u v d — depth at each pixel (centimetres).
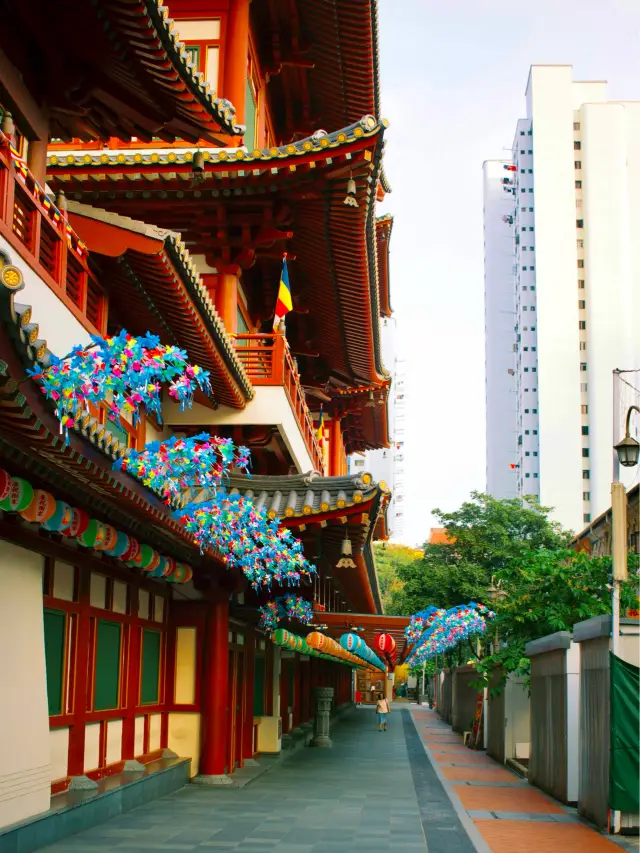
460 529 4738
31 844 1070
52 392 757
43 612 1208
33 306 1154
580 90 9719
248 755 2266
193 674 1811
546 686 1975
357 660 3516
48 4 1062
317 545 1741
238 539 1416
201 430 1983
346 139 1738
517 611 2261
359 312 2400
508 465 9775
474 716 3431
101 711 1424
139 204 1895
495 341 10081
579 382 9025
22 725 1066
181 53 1059
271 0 2117
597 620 1515
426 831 1415
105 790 1344
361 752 2906
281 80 2403
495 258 10250
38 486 1047
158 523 1238
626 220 9362
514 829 1465
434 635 2969
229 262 1994
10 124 1080
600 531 3475
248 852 1192
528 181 9662
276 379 1969
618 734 1415
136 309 1602
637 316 9156
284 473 2341
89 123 1280
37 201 1153
